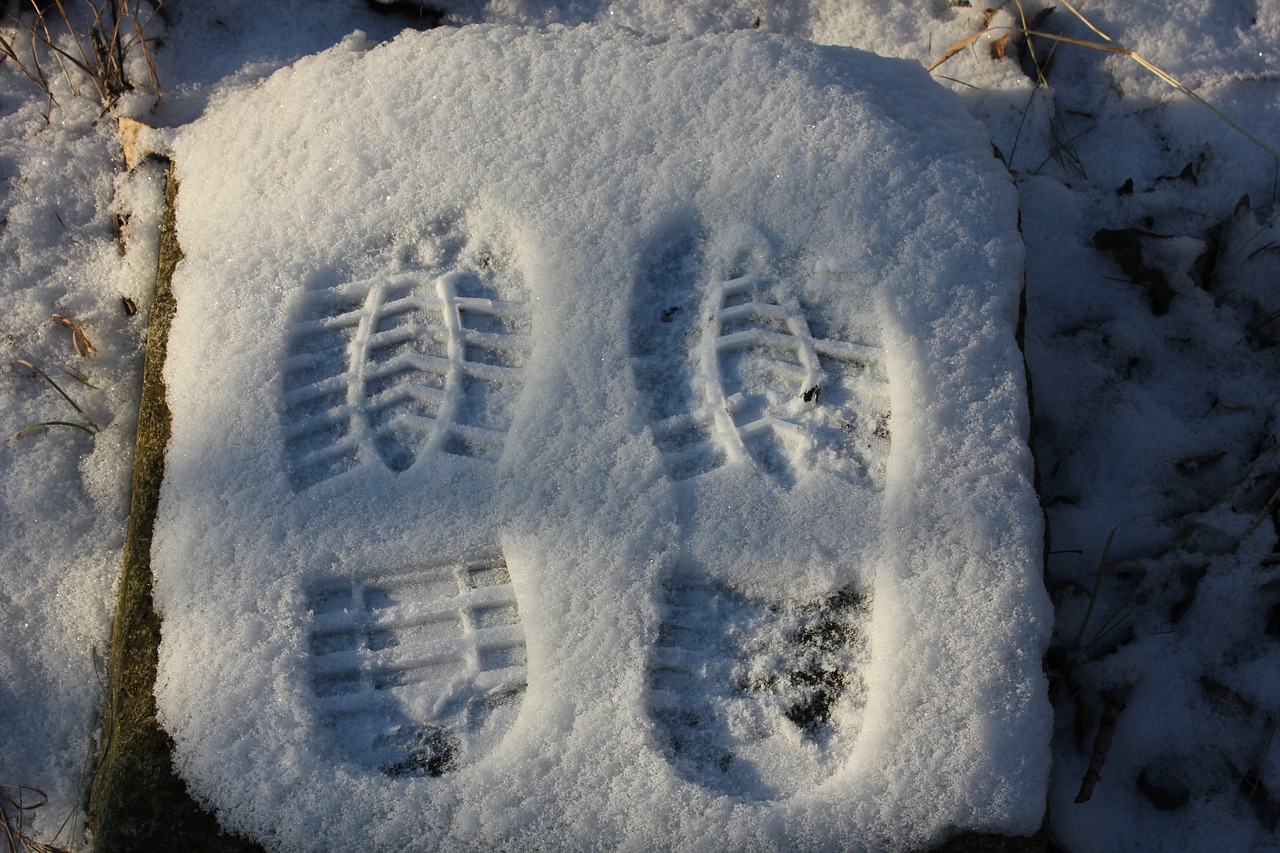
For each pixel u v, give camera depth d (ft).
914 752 3.47
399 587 3.61
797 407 3.72
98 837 3.44
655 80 3.95
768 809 3.44
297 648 3.54
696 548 3.60
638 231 3.83
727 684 3.55
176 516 3.65
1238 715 3.96
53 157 4.40
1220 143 4.56
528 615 3.56
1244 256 4.41
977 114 4.59
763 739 3.52
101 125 4.46
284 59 4.54
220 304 3.82
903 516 3.61
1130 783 3.94
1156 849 3.89
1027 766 3.48
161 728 3.50
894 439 3.68
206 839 3.43
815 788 3.47
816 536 3.60
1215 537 4.09
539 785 3.45
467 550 3.61
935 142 3.97
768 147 3.89
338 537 3.61
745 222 3.85
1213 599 4.03
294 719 3.50
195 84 4.50
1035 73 4.66
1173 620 4.05
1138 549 4.12
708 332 3.79
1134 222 4.47
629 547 3.59
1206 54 4.64
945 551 3.59
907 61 4.17
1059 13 4.67
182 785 3.45
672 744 3.51
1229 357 4.32
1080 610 4.06
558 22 4.60
